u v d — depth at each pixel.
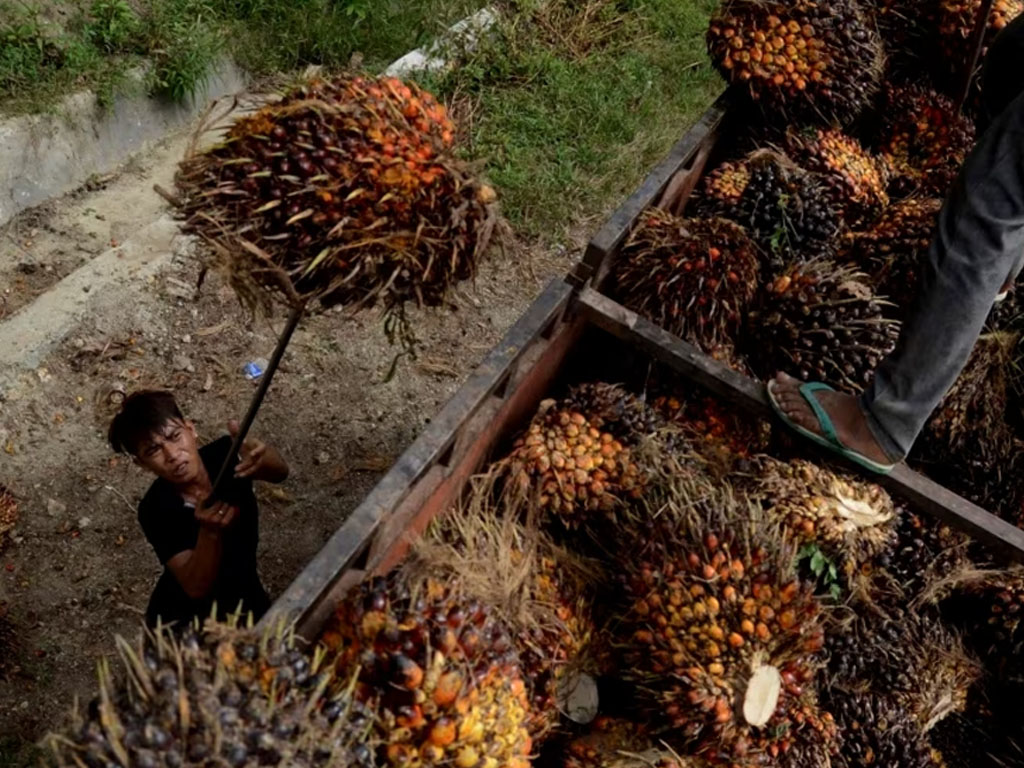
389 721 1.89
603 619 2.64
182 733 1.56
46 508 4.10
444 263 2.14
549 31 6.93
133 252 4.89
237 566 3.21
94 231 4.99
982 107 3.27
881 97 4.26
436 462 2.45
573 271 2.89
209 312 4.84
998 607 3.04
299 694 1.72
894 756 2.75
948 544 3.03
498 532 2.51
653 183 3.24
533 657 2.36
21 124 4.85
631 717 2.55
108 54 5.36
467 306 5.18
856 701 2.76
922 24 4.26
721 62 3.76
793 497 2.77
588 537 2.80
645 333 2.92
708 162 3.99
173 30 5.51
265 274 2.13
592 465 2.76
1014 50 3.03
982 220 2.54
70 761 1.58
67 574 3.95
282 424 4.57
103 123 5.20
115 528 4.11
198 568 2.94
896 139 4.23
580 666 2.55
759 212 3.54
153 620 3.19
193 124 5.63
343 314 4.98
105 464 4.28
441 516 2.51
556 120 6.23
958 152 4.09
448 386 4.89
